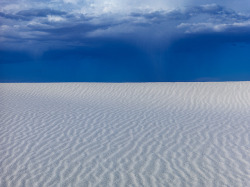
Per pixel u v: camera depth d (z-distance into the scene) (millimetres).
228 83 20391
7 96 17562
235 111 13570
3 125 10617
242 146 8391
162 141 8852
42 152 7883
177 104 15602
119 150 8062
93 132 9805
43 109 13617
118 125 10766
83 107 14391
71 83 22609
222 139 9062
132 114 12797
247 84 19641
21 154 7730
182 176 6441
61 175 6496
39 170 6746
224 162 7211
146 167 6922
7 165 7016
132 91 19484
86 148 8219
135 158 7484
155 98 17422
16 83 23062
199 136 9383
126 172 6652
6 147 8250
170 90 19391
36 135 9406
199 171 6695
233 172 6641
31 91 19594
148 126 10641
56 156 7602
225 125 10812
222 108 14391
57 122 11125
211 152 7898
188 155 7680
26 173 6586
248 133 9711
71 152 7898
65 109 13734
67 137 9219
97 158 7480
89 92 19438
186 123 11141
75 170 6758
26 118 11711
